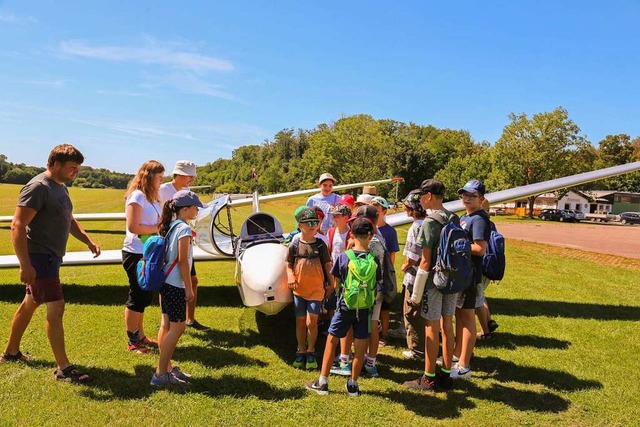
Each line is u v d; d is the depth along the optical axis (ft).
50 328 10.21
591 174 21.13
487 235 11.48
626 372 12.28
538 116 133.80
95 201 111.86
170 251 10.22
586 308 19.42
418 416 9.54
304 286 11.89
